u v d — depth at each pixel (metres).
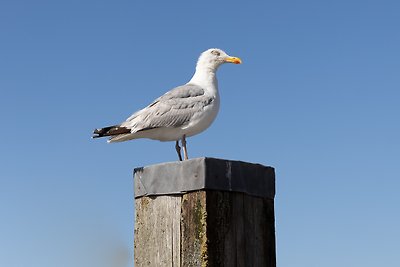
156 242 5.29
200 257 4.91
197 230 4.96
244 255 5.09
